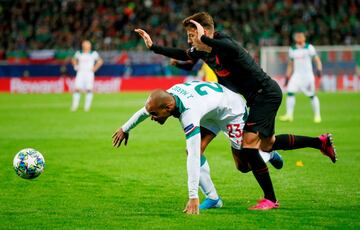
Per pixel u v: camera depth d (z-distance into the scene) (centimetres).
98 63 6800
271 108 2164
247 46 10769
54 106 7412
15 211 2156
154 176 2894
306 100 8294
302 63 5509
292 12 11694
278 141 2373
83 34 11656
